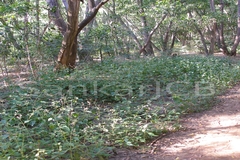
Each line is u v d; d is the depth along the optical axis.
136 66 9.41
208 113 5.67
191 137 4.38
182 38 25.67
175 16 15.36
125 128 4.23
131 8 16.03
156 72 8.84
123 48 15.27
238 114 5.47
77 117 4.45
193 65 10.20
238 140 4.08
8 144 3.32
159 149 3.96
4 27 8.29
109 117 4.69
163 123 4.76
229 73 9.23
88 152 3.51
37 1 9.28
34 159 3.11
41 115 4.36
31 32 9.51
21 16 8.61
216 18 17.25
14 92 6.11
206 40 23.53
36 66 9.18
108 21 15.37
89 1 10.38
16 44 9.06
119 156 3.70
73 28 9.06
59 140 3.72
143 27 17.36
